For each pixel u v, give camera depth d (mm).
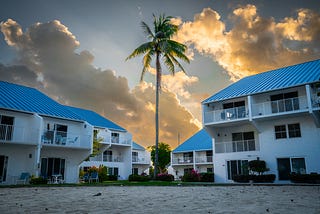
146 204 7641
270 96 25406
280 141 24422
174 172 48969
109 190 14422
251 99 25359
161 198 9562
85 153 27094
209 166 43656
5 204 7703
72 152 26906
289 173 23609
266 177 23578
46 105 26828
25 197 10023
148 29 30859
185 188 16422
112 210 6398
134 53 29547
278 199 8695
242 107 26109
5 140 20719
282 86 23594
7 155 21812
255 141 26500
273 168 24391
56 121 25844
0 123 21781
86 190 14375
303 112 22391
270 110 24375
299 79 23984
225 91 29625
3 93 25016
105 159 40500
